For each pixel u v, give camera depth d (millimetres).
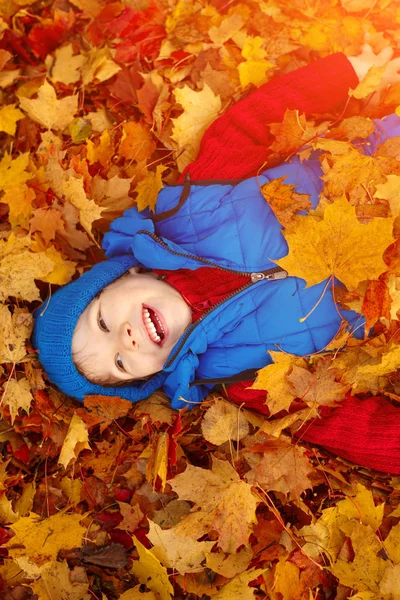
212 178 1776
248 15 2084
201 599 1691
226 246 1674
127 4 2064
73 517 1614
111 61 2051
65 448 1696
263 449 1630
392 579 1495
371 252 1441
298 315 1641
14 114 1946
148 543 1737
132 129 1976
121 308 1661
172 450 1663
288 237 1470
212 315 1680
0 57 2053
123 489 1826
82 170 1849
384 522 1692
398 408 1666
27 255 1725
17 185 1822
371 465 1657
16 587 1657
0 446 1835
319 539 1625
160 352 1672
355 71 1867
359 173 1554
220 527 1562
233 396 1779
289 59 2049
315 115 1823
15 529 1553
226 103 1995
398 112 1645
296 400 1714
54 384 1831
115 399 1735
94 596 1666
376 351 1587
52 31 2096
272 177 1714
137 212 1858
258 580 1651
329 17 2049
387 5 2035
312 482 1757
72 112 1963
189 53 2086
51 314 1698
